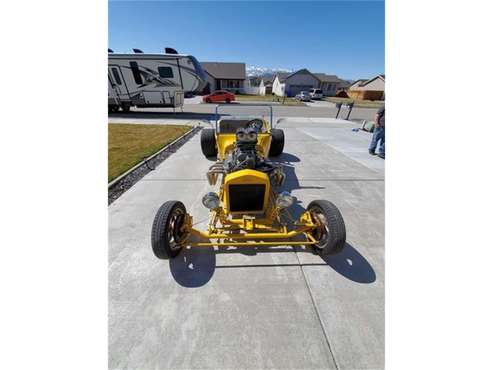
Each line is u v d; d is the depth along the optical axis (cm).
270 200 288
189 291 196
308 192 381
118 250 243
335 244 206
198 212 312
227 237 224
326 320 172
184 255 235
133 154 557
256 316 175
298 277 211
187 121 1167
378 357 150
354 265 225
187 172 460
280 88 4744
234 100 2655
